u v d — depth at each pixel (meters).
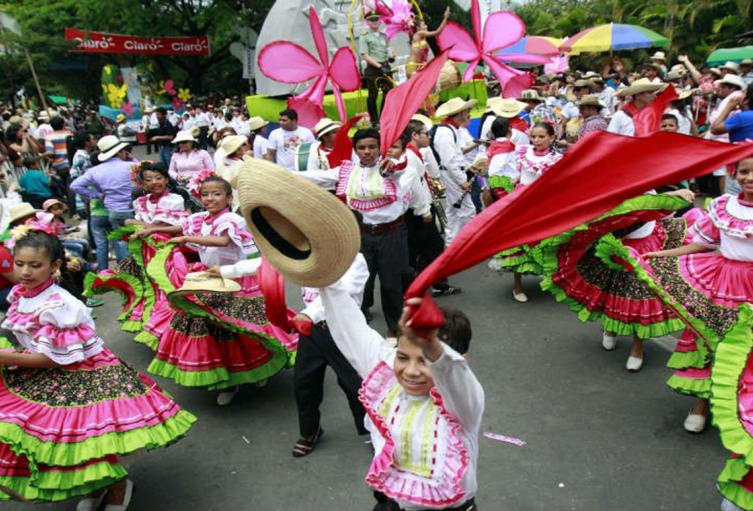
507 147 6.78
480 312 6.16
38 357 3.09
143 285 5.38
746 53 15.13
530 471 3.68
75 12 31.59
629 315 4.55
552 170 1.45
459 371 1.92
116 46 29.58
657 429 4.04
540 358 5.12
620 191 1.44
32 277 3.10
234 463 3.93
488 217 1.54
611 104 12.42
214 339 4.23
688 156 1.40
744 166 3.67
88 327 3.24
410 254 6.28
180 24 31.69
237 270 3.92
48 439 2.97
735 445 2.63
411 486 2.14
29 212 5.47
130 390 3.23
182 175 8.52
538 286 6.79
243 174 2.13
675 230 4.89
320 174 5.17
